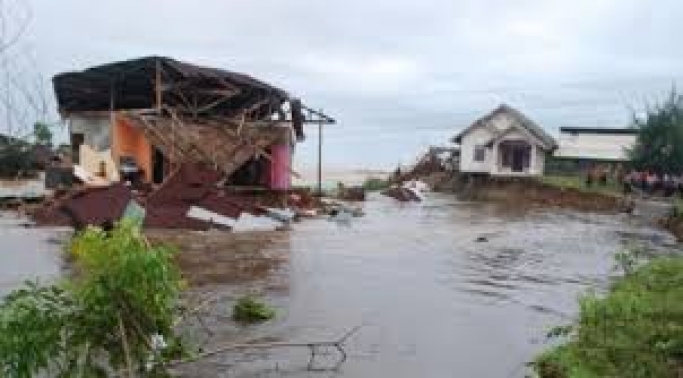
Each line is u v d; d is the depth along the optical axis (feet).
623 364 30.68
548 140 211.82
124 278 25.25
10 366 24.26
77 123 125.18
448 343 42.34
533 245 92.53
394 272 66.64
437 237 95.91
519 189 190.80
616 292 44.01
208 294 52.95
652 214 148.77
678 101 203.82
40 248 69.82
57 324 25.13
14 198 102.68
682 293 42.80
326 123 138.72
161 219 85.51
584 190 176.14
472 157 216.54
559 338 43.68
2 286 51.90
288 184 126.11
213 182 92.17
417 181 225.15
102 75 118.83
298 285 58.23
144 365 27.45
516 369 37.42
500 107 214.07
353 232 96.48
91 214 81.05
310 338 41.96
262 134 118.62
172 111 112.88
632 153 207.10
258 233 89.30
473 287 61.00
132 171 109.29
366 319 47.57
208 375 34.42
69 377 25.90
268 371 35.47
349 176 282.77
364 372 36.06
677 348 31.35
